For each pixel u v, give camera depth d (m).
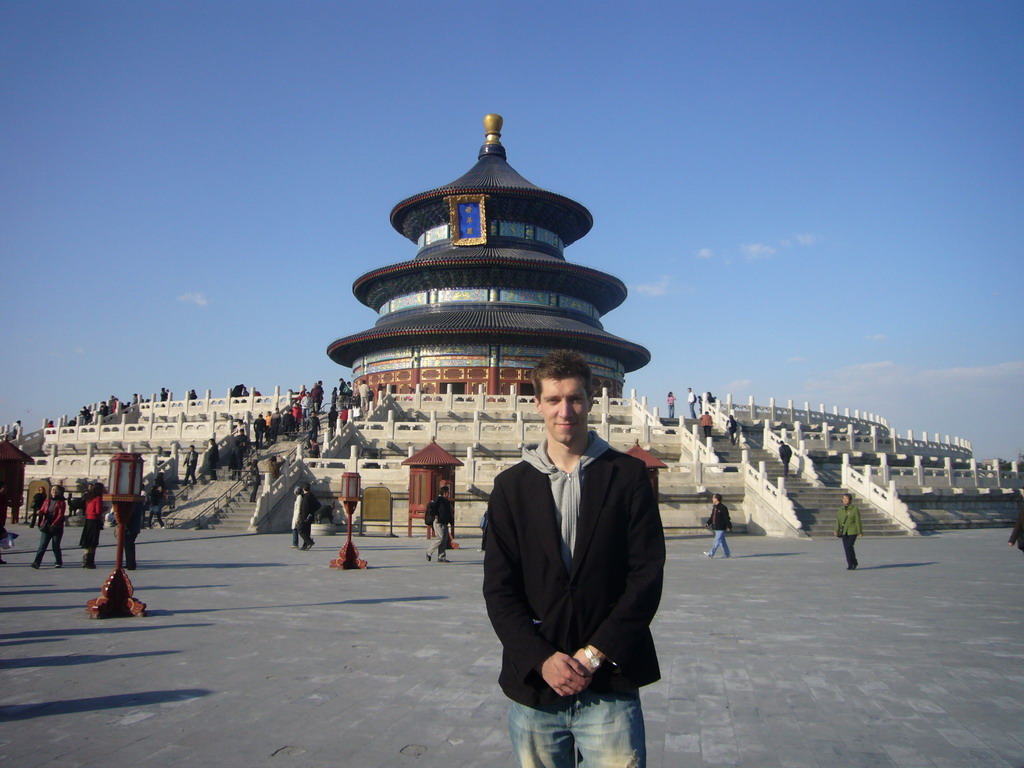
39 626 15.90
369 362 83.88
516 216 87.00
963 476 57.31
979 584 23.78
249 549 33.50
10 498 39.88
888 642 14.89
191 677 11.93
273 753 8.72
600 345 80.81
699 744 9.17
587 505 5.59
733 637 15.34
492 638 14.95
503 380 77.75
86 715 10.01
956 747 9.09
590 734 5.31
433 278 83.44
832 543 39.84
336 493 44.69
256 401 66.56
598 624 5.47
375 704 10.59
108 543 35.03
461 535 43.25
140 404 71.69
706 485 45.94
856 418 81.81
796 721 10.03
